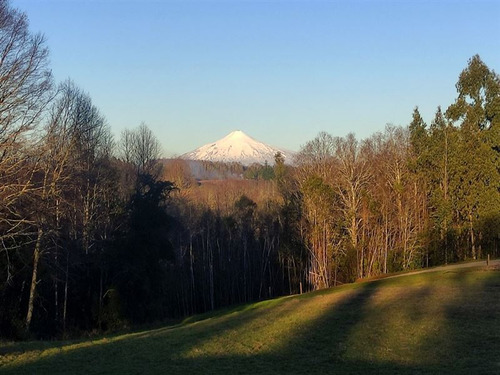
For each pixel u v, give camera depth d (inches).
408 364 601.9
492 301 947.3
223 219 2605.8
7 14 1047.6
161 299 1973.4
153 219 1807.3
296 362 644.7
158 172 2357.3
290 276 2439.7
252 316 1078.4
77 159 1525.6
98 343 905.5
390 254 2182.6
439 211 2171.5
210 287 2418.8
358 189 2326.5
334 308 1042.7
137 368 648.4
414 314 892.0
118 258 1724.9
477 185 2118.6
